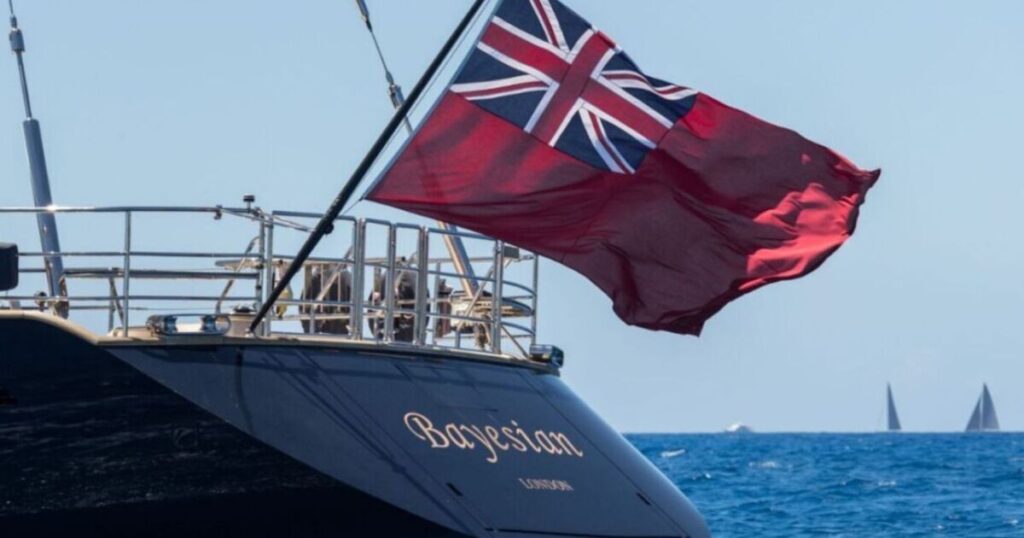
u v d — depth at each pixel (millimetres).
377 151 34469
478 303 41312
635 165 37406
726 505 113125
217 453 31094
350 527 31500
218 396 31281
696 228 37812
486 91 36812
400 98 43500
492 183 36531
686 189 37719
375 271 40438
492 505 32656
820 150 37969
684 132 37594
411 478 31984
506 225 36781
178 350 31484
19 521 31172
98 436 31031
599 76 37375
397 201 35875
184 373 31281
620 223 37469
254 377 31688
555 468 34656
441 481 32344
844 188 38000
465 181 36406
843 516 100500
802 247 37812
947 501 114750
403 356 33969
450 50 35094
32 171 43406
